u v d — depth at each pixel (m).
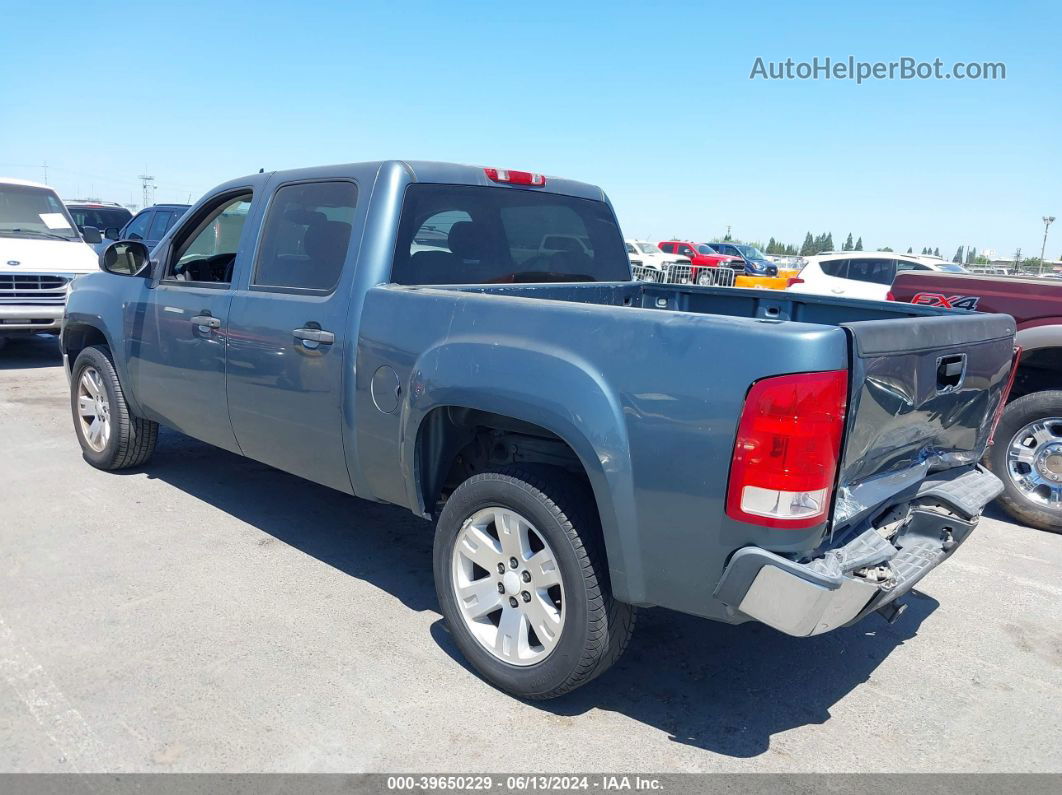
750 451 2.56
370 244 3.82
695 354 2.67
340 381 3.82
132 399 5.51
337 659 3.52
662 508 2.76
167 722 3.04
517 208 4.50
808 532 2.58
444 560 3.46
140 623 3.77
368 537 4.91
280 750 2.90
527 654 3.21
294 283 4.18
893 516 3.31
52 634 3.65
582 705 3.27
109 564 4.40
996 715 3.32
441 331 3.39
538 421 2.99
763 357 2.55
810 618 2.55
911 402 2.99
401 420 3.54
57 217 11.34
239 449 4.70
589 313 2.96
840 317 4.52
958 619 4.18
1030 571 4.81
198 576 4.29
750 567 2.59
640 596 2.90
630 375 2.80
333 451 3.97
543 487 3.06
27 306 10.00
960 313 3.91
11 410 7.86
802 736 3.13
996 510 5.97
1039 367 5.79
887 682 3.55
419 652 3.60
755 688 3.47
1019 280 5.79
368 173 3.96
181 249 5.13
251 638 3.67
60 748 2.88
